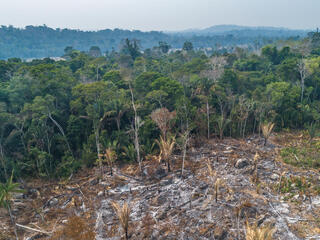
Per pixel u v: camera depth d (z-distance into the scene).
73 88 38.09
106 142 33.16
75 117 35.25
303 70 52.53
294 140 37.50
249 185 25.47
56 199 25.41
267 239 15.17
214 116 39.50
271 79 57.00
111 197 25.48
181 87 41.97
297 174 27.05
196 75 51.03
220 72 52.94
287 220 20.12
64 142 33.81
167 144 29.19
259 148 34.88
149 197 24.81
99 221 21.84
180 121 36.88
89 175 30.06
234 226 19.75
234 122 39.72
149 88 44.53
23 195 26.28
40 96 33.62
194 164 30.73
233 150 34.03
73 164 30.89
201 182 26.52
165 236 19.38
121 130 36.38
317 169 28.03
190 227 20.11
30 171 30.08
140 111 37.66
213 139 38.44
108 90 39.19
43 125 31.69
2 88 36.09
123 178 28.86
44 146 32.19
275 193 23.91
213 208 22.02
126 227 19.11
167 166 30.14
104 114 34.22
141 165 31.25
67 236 20.05
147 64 71.19
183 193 24.91
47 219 22.67
